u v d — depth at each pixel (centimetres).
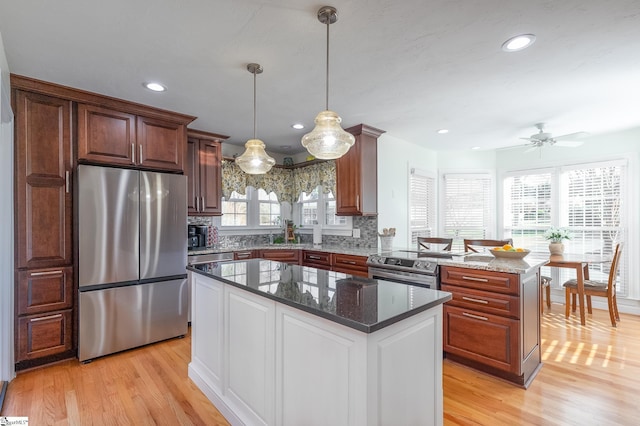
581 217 447
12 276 239
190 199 390
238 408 191
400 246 448
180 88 270
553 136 436
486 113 339
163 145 326
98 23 179
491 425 191
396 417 134
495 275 242
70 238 274
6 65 215
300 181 507
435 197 528
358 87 271
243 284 181
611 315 361
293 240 508
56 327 266
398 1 161
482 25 183
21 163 251
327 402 136
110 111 293
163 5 164
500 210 522
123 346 289
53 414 199
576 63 228
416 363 145
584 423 192
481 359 249
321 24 181
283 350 159
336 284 182
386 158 429
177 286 324
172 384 236
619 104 312
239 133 412
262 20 178
